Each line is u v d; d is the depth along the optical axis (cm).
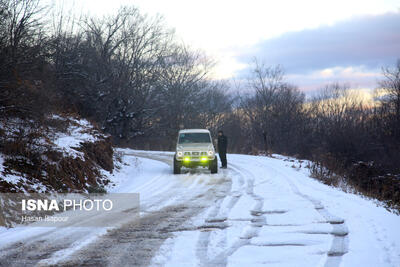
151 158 2764
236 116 5766
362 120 4619
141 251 650
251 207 1027
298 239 701
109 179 1538
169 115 4894
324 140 4206
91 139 1691
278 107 5309
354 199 1152
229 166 2219
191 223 853
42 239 732
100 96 3353
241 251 639
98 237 743
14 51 1291
